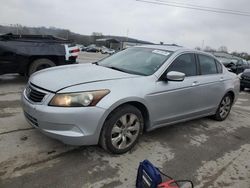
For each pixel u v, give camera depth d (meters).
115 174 3.19
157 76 3.97
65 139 3.19
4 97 6.04
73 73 3.79
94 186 2.93
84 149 3.69
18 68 7.39
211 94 5.04
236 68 18.25
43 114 3.18
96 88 3.31
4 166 3.11
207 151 4.11
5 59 7.11
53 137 3.23
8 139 3.78
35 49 7.57
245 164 3.82
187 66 4.58
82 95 3.20
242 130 5.33
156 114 3.96
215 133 4.95
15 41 7.40
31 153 3.46
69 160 3.38
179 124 5.19
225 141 4.62
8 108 5.21
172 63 4.27
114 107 3.35
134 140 3.77
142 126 3.84
